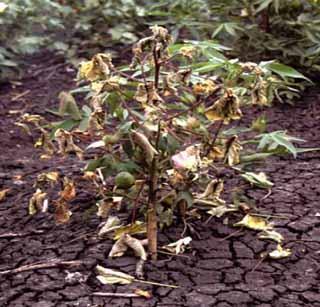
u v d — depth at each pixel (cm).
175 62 209
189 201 148
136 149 139
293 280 137
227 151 146
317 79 277
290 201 171
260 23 281
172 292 133
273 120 241
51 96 290
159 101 140
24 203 178
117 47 342
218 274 139
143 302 130
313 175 189
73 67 326
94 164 147
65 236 157
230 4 277
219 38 281
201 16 286
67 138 144
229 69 160
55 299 132
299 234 154
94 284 137
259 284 135
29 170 204
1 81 310
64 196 146
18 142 240
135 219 155
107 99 146
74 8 351
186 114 156
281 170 193
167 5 305
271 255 144
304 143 217
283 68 162
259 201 171
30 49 323
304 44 268
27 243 155
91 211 161
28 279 139
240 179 183
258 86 146
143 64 146
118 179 140
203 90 146
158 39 140
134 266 142
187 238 147
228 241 151
